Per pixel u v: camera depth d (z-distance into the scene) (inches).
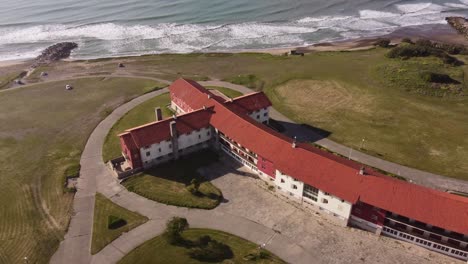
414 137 3073.3
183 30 6190.9
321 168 2261.3
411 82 3917.3
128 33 6151.6
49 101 3907.5
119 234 2193.7
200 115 2898.6
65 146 3080.7
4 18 7052.2
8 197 2527.1
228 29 6205.7
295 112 3511.3
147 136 2657.5
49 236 2198.6
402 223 2041.1
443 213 1940.2
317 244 2105.1
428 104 3563.0
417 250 2052.2
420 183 2546.8
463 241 1930.4
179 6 7263.8
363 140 3043.8
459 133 3112.7
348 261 2001.7
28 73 4790.8
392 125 3245.6
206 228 2223.2
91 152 2982.3
